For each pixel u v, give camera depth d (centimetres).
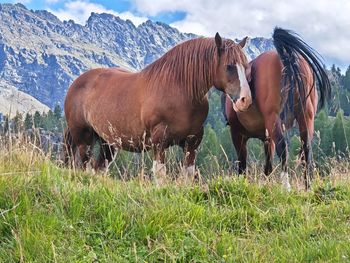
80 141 1088
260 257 429
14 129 729
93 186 580
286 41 737
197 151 896
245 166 915
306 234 487
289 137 767
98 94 998
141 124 891
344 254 425
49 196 514
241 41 847
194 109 841
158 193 588
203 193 595
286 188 650
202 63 820
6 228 458
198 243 454
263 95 766
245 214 536
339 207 562
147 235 466
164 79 848
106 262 417
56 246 437
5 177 528
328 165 776
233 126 912
